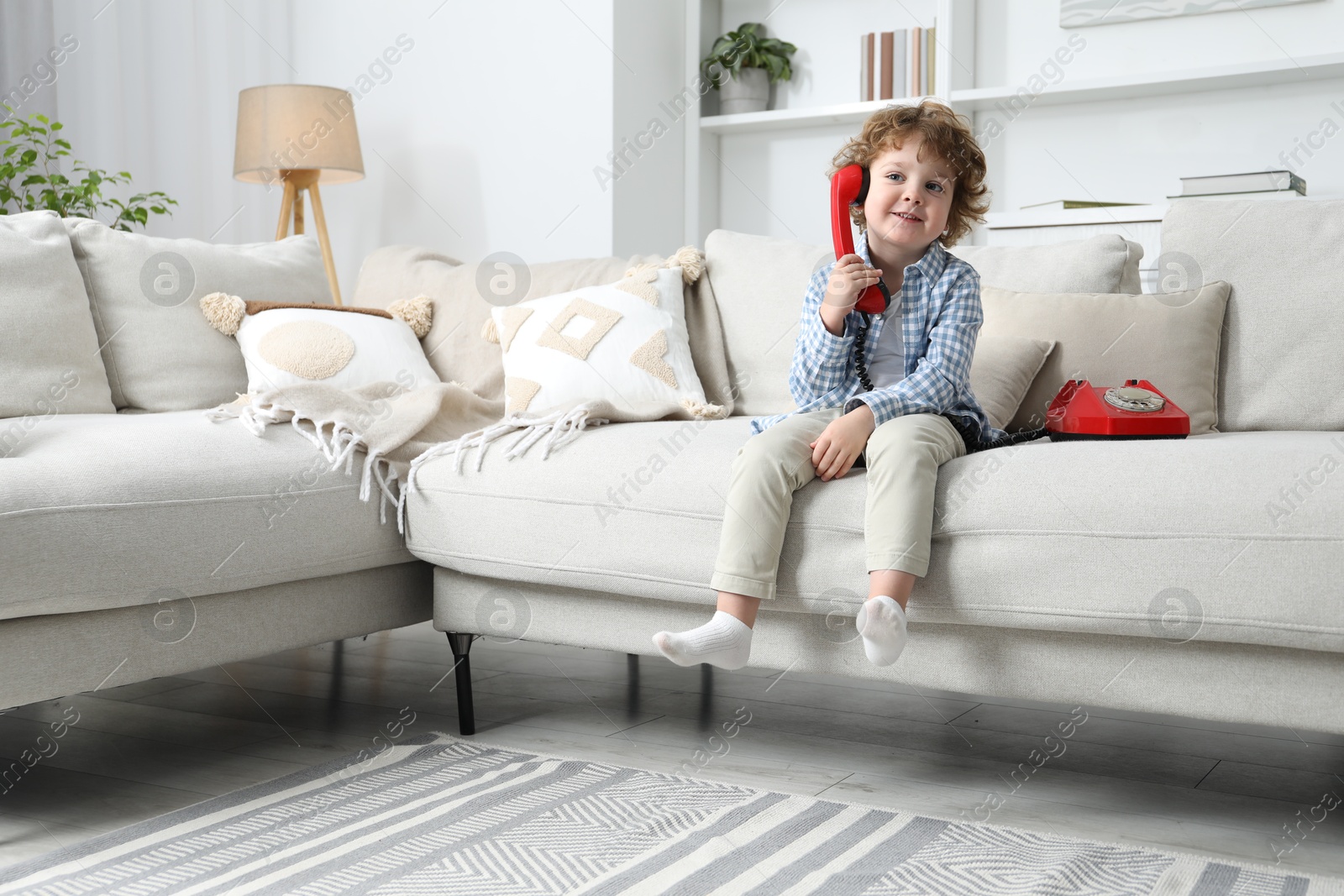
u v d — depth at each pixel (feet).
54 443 4.76
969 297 5.12
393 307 7.53
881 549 4.27
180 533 4.65
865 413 4.65
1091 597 4.06
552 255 11.35
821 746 5.38
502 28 11.42
